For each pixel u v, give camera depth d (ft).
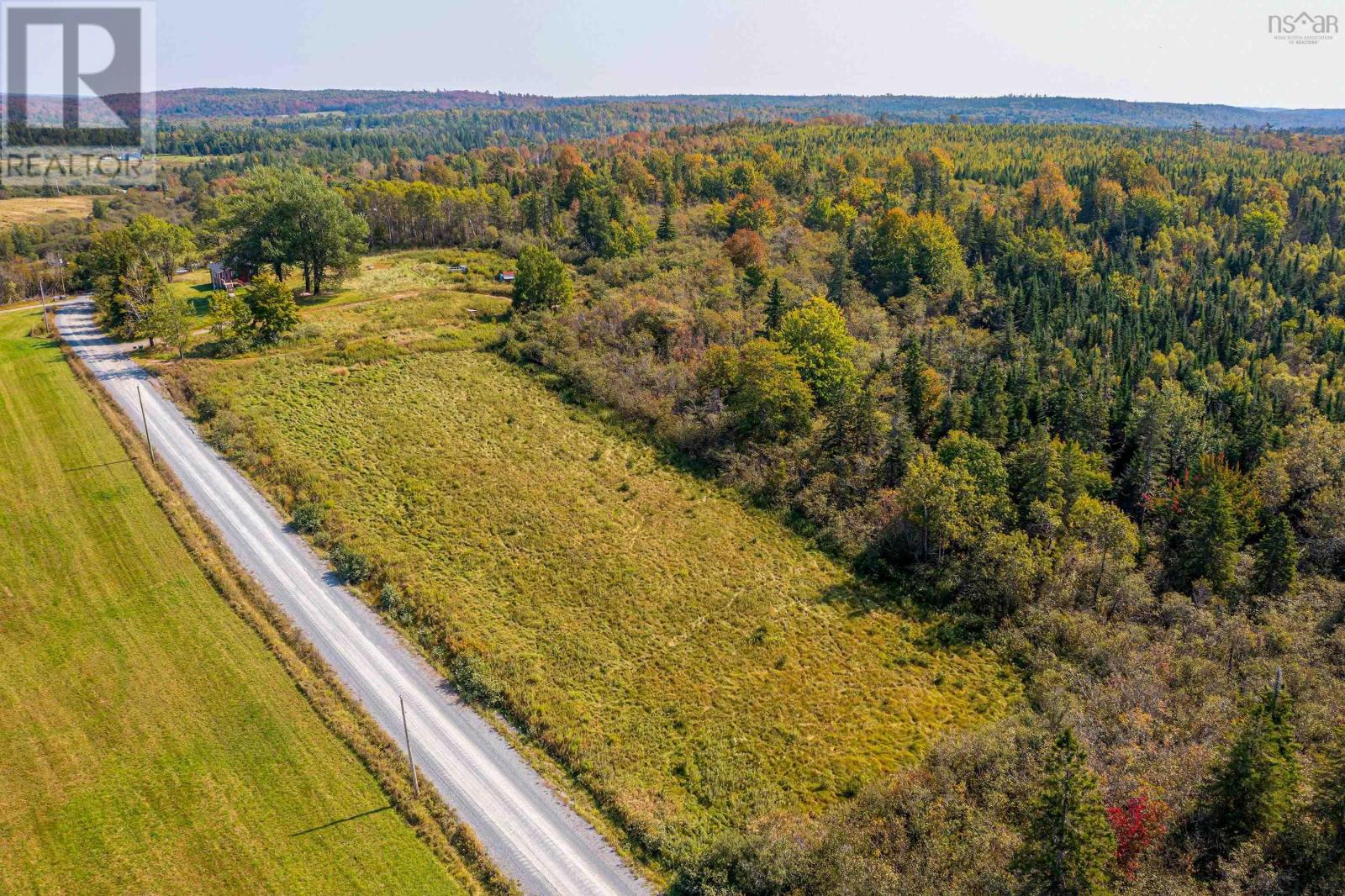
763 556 240.73
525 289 360.69
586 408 303.68
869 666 200.95
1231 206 619.26
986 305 437.58
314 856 129.70
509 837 139.03
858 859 131.85
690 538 242.99
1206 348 395.14
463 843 135.33
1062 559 228.02
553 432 285.02
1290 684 173.88
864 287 469.98
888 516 252.01
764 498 266.98
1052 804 119.96
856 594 228.63
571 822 143.43
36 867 124.16
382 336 322.96
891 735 177.99
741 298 409.28
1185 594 224.74
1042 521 234.38
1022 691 195.21
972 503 233.14
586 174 600.80
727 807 154.71
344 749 149.69
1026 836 125.18
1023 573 215.72
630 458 280.10
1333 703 165.17
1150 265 524.11
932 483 234.38
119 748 144.77
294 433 251.80
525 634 192.44
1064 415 293.02
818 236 529.04
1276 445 280.10
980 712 187.73
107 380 267.18
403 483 237.86
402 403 281.33
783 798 157.99
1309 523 243.19
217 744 147.43
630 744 167.02
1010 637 210.59
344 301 368.07
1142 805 135.85
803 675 194.49
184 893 122.72
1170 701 175.63
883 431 277.44
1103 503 257.55
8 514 199.82
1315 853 122.83
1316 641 192.13
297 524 209.56
